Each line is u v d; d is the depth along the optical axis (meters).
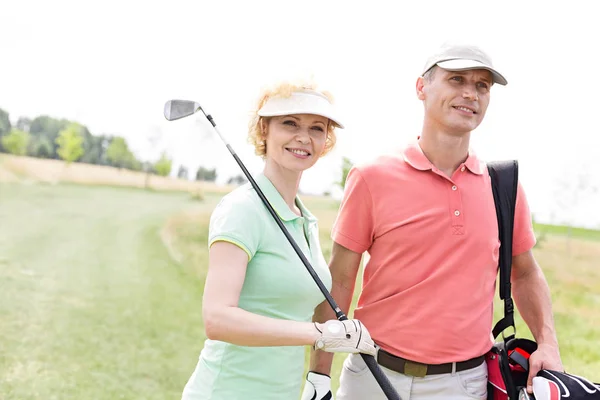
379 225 2.97
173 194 47.12
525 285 3.28
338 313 2.48
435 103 2.93
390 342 2.93
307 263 2.49
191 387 2.52
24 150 57.94
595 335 8.19
